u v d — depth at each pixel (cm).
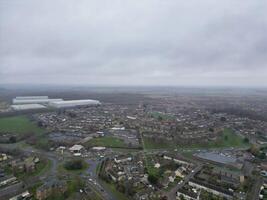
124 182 17288
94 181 17750
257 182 18588
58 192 15700
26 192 15675
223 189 16500
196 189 16900
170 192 16400
